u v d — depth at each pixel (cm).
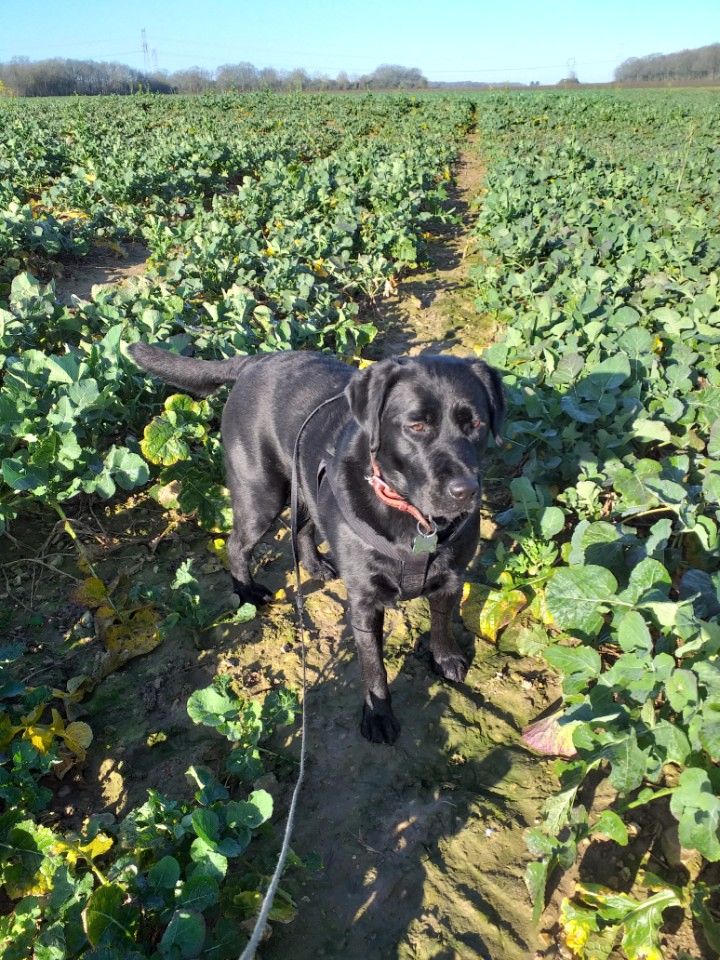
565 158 629
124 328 179
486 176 566
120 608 117
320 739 98
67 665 109
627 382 159
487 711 102
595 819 84
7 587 124
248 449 120
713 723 78
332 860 83
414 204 399
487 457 156
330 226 340
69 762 92
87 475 129
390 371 93
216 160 563
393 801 90
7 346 170
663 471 125
